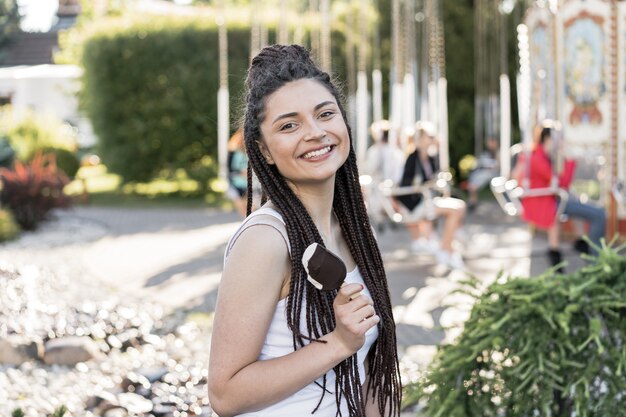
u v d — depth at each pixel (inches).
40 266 478.3
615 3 373.4
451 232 431.8
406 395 144.6
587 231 468.1
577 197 413.1
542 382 134.0
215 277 426.0
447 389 139.9
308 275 82.1
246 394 83.1
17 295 386.3
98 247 556.1
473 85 893.2
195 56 858.1
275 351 86.0
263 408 85.6
